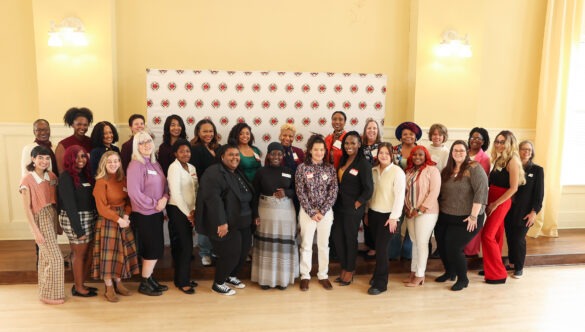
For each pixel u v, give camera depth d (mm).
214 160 3945
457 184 3840
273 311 3506
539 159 5527
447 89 5254
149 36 4891
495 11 5484
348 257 3947
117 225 3531
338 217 3912
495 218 4062
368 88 4855
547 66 5418
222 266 3719
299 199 3809
